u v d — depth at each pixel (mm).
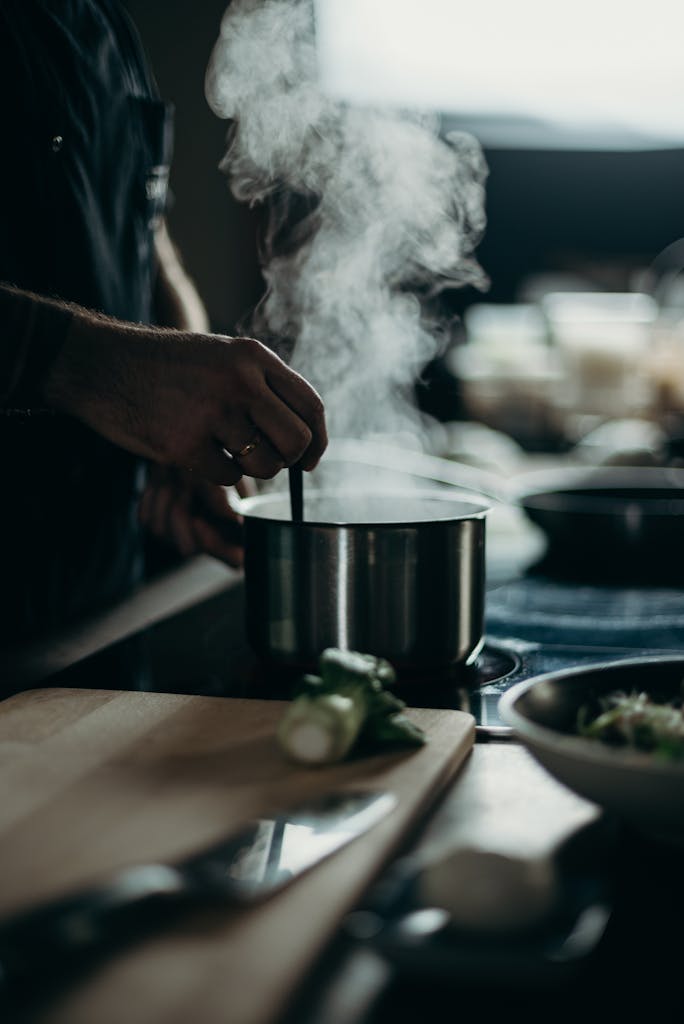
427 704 943
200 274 2963
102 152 1388
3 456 1301
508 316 2975
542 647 1141
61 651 1142
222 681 1019
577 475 1607
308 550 929
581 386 2613
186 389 958
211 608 1347
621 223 3061
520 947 489
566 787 655
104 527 1424
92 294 1354
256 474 993
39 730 842
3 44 1256
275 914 551
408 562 931
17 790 725
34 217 1291
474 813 708
